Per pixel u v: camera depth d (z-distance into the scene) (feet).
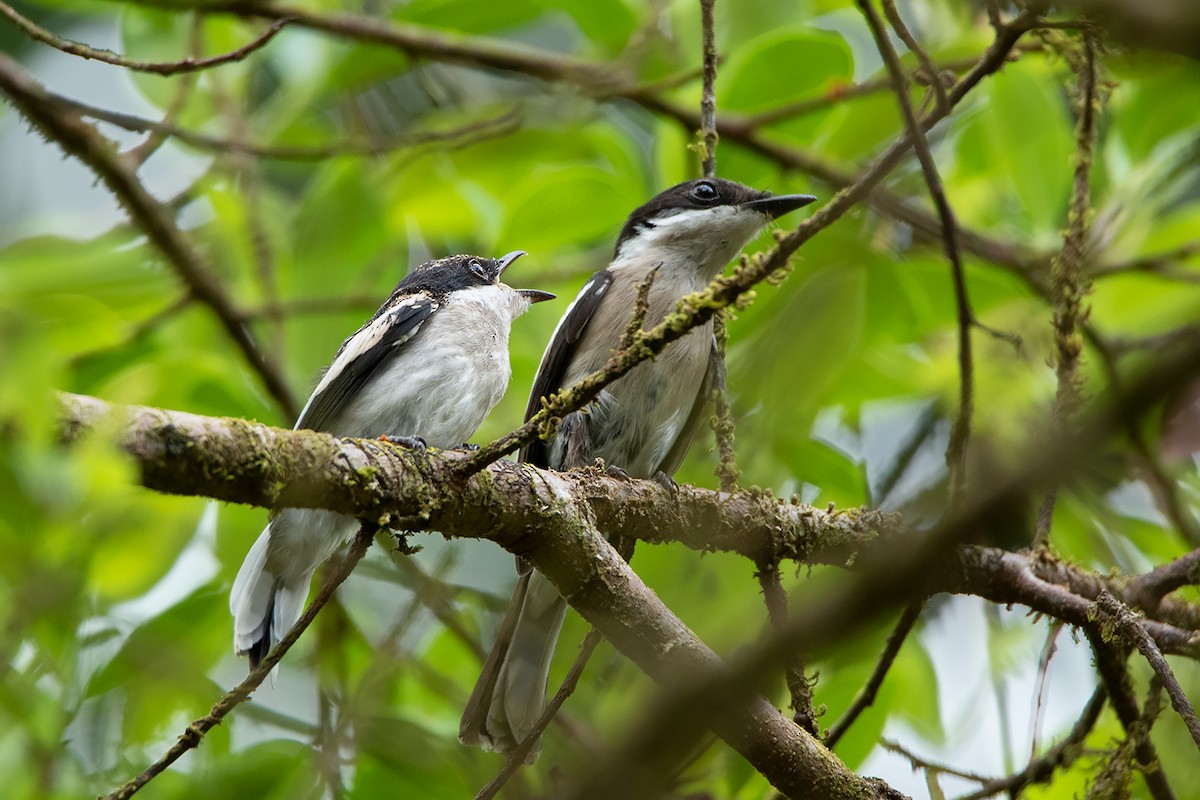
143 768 31.01
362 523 22.24
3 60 31.91
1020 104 36.22
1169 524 34.37
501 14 40.06
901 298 35.29
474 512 22.93
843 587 15.93
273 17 37.47
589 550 23.79
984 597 27.99
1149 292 38.63
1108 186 40.65
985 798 27.50
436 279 36.96
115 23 52.16
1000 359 36.04
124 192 33.53
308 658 36.40
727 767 29.76
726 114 38.11
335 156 37.42
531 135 40.86
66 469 16.31
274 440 20.74
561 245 41.22
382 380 33.81
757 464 33.53
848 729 29.89
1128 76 34.88
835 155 39.78
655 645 23.79
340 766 30.96
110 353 36.19
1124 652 27.12
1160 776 26.58
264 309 35.94
